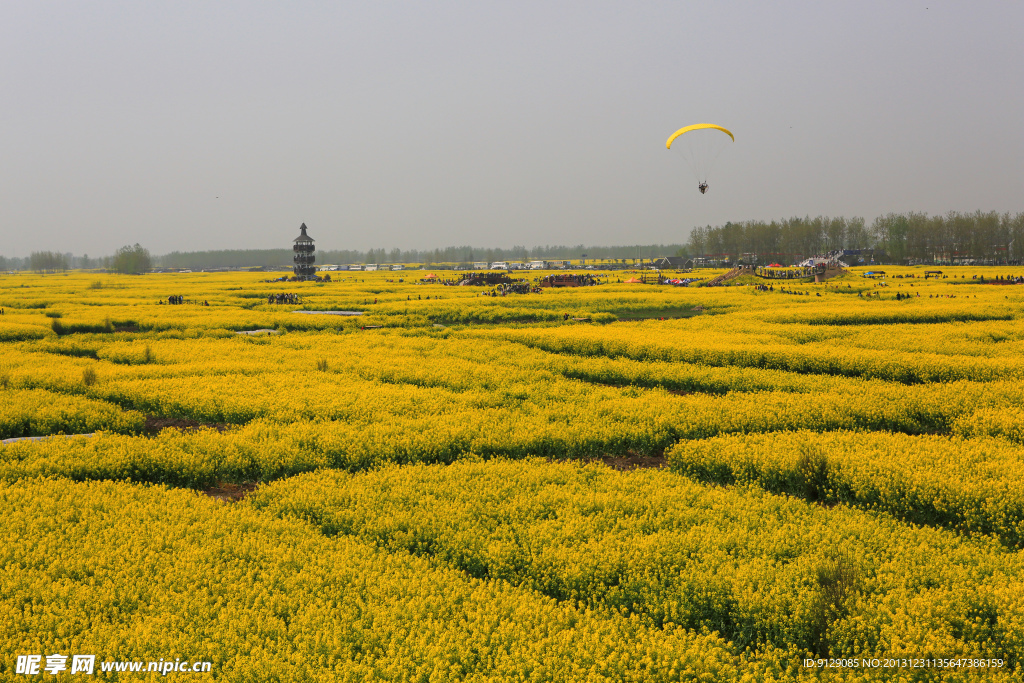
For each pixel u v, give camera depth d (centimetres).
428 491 1572
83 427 2139
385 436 1977
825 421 2147
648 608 1062
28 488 1548
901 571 1120
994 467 1571
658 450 1991
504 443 1920
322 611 1008
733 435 2002
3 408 2220
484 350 3831
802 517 1391
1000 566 1139
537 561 1201
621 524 1363
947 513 1407
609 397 2609
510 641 952
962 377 2902
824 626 982
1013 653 912
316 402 2422
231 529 1348
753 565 1149
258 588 1088
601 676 866
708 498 1491
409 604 1033
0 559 1188
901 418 2180
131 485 1625
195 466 1720
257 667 867
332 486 1597
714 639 965
